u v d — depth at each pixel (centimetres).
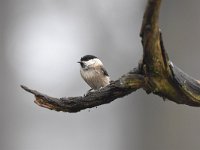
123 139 1173
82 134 2186
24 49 1794
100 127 2128
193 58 979
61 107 461
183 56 980
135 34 1342
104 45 1377
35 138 2105
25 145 2039
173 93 454
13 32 1670
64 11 1527
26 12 1630
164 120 984
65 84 1816
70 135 2205
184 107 967
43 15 1598
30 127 2030
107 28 1377
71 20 1541
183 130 960
